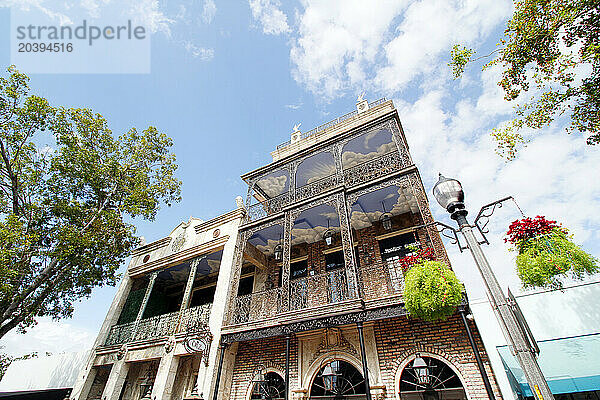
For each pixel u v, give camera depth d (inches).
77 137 463.2
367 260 373.4
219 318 359.6
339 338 316.5
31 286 394.6
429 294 213.2
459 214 155.8
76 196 473.4
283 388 321.1
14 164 410.0
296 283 334.0
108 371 450.3
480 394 233.5
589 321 219.9
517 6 221.6
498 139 246.8
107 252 471.2
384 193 355.3
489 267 134.3
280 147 514.9
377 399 268.5
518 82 235.3
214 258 468.8
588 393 224.7
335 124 467.2
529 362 111.3
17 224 354.0
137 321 446.0
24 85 419.8
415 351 274.7
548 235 183.0
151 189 532.7
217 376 318.7
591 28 199.8
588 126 215.8
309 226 415.5
